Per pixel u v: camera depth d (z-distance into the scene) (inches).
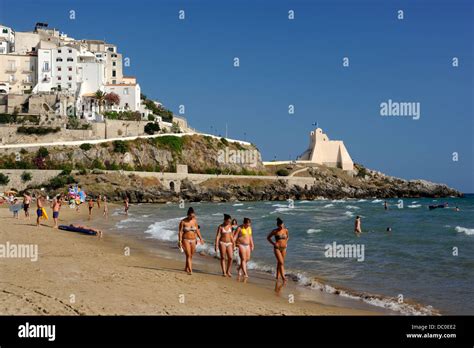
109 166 4439.0
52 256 872.3
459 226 1977.1
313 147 7623.0
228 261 780.0
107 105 5182.1
